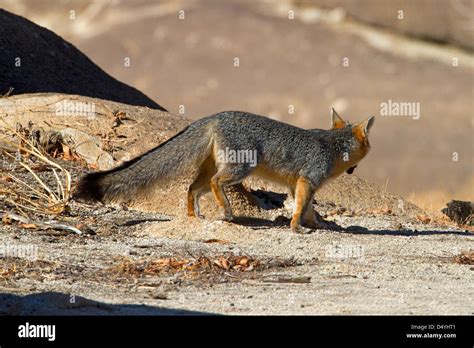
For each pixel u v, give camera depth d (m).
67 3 63.09
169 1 62.53
